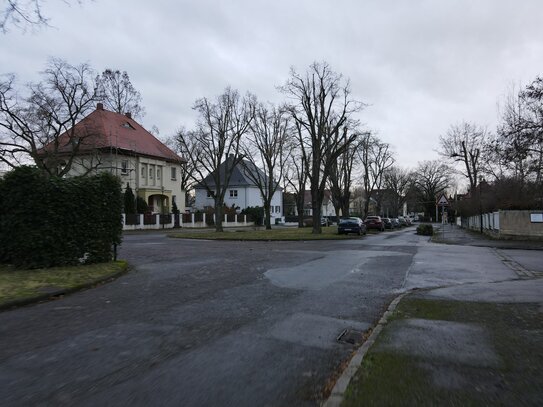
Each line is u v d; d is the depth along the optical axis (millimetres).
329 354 5484
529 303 8312
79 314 7641
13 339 6105
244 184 76375
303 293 9539
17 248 12812
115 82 54219
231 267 13867
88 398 4129
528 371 4672
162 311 7789
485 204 35094
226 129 40531
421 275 12438
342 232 34781
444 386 4254
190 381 4539
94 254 14102
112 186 14891
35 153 32688
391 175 94000
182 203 57656
